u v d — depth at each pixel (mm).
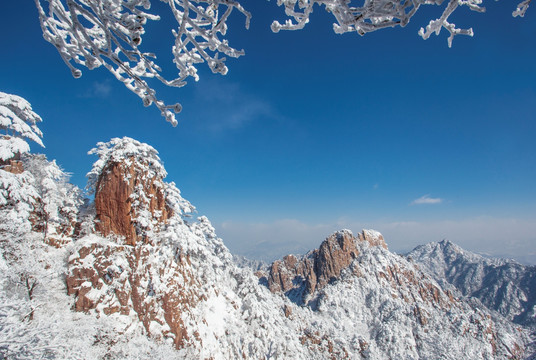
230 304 40312
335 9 2766
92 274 26062
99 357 20938
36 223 26812
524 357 91375
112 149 34094
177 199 37531
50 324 13695
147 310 27078
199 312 31844
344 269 126375
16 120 24531
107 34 2861
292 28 3107
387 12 2512
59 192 31031
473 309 108938
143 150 34188
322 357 57406
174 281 30188
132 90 3260
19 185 23828
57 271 24391
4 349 11594
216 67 3279
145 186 32906
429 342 87250
